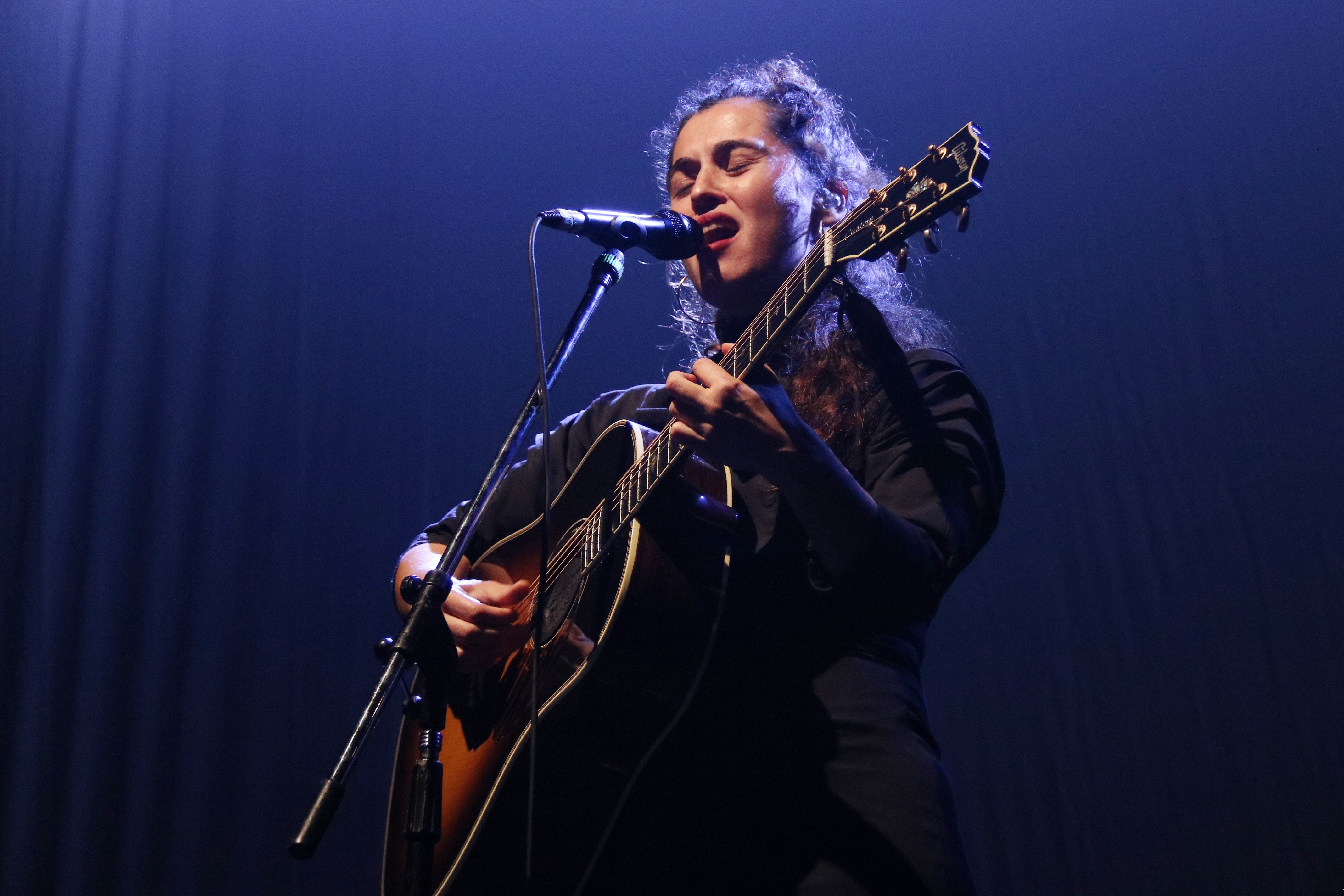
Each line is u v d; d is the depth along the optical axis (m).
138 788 3.43
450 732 1.49
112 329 3.96
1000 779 3.25
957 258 3.84
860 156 1.67
